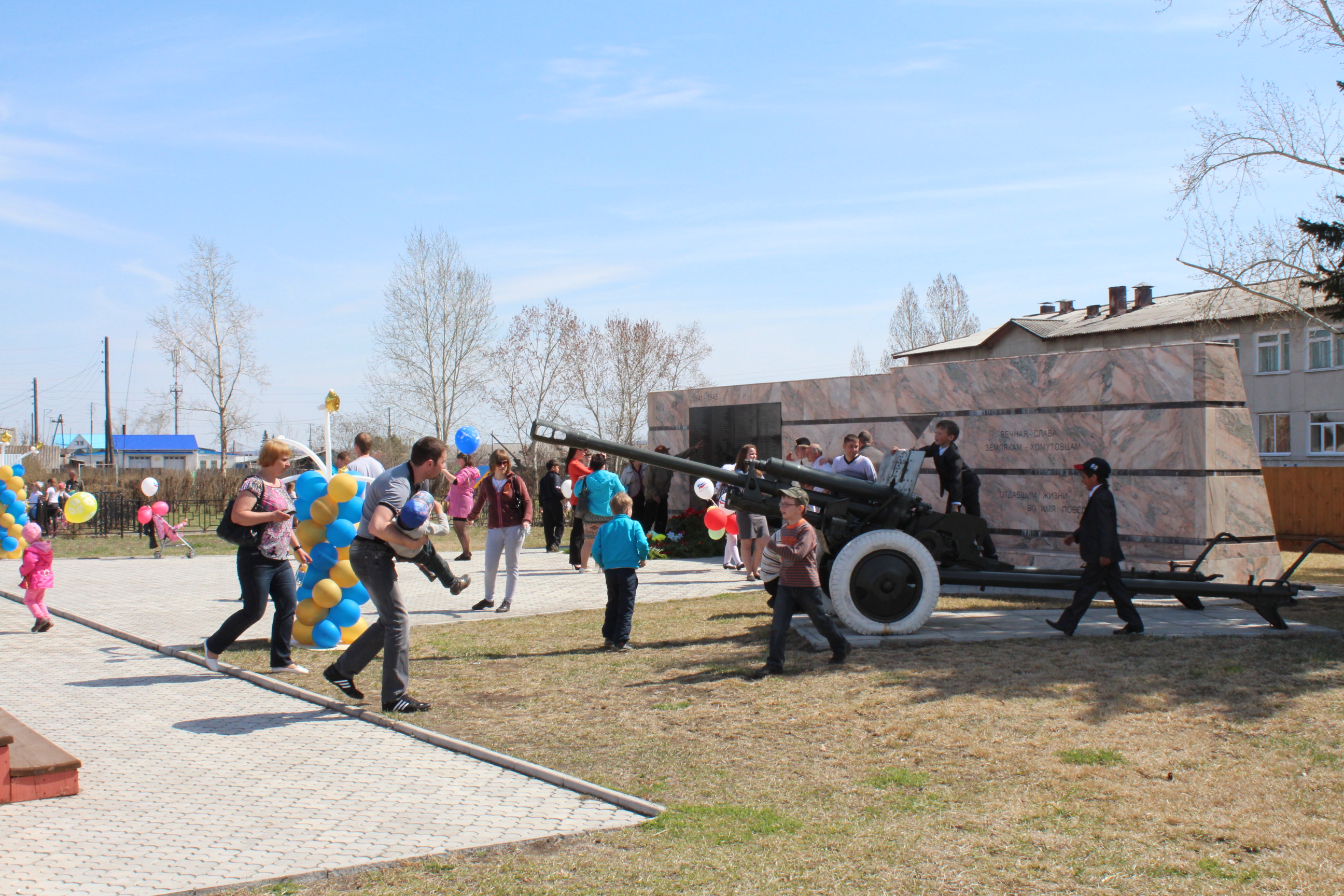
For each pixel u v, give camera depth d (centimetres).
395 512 634
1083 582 859
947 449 1111
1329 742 538
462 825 443
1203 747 537
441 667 792
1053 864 392
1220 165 2309
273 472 782
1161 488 1266
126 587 1413
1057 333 4666
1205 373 1234
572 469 1595
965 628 900
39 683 761
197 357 4597
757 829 431
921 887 371
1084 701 631
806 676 718
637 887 374
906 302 6378
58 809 469
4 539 1633
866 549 856
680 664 781
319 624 872
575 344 4569
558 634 939
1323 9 2092
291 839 426
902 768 514
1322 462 3919
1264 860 394
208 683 761
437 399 4516
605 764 530
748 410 1895
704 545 1788
